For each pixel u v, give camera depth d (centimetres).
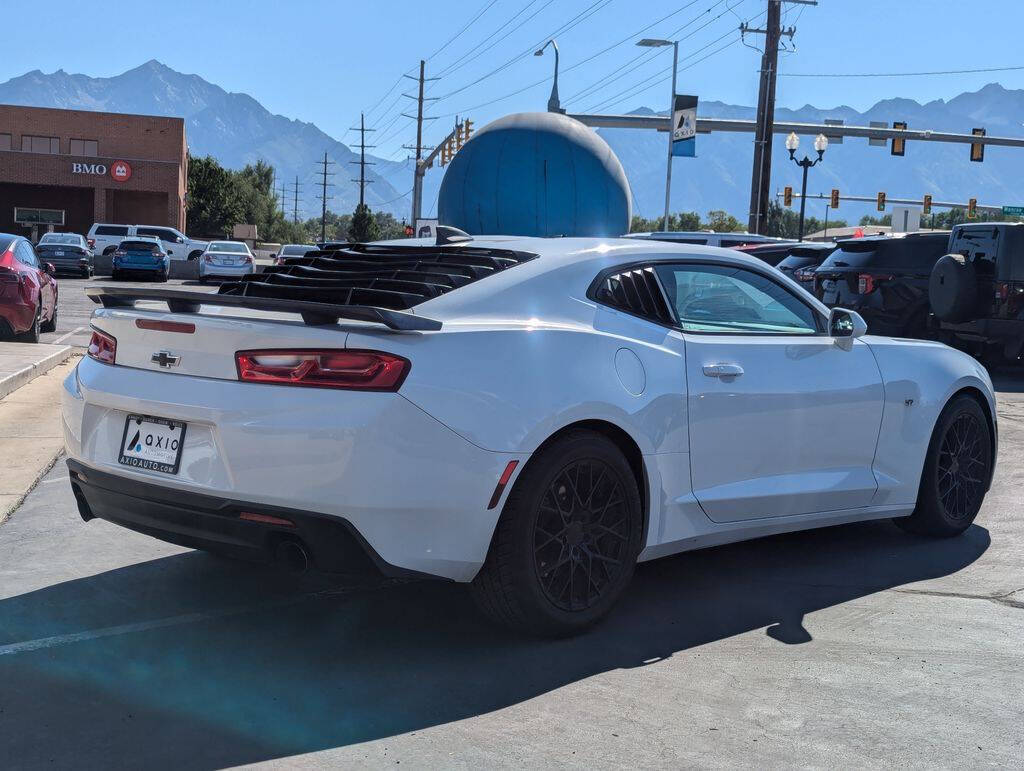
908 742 294
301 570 343
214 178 7819
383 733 296
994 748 291
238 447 333
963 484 535
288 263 463
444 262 406
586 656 359
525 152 886
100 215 5597
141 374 366
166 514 356
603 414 372
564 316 383
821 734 299
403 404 327
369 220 9231
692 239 1762
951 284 1252
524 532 352
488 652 361
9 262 1234
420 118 7150
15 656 352
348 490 322
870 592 438
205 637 372
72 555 473
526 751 285
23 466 646
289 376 332
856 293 1407
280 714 308
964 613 411
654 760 281
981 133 3816
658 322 412
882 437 487
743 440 427
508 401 346
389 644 368
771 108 3150
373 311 324
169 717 305
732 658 359
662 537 402
